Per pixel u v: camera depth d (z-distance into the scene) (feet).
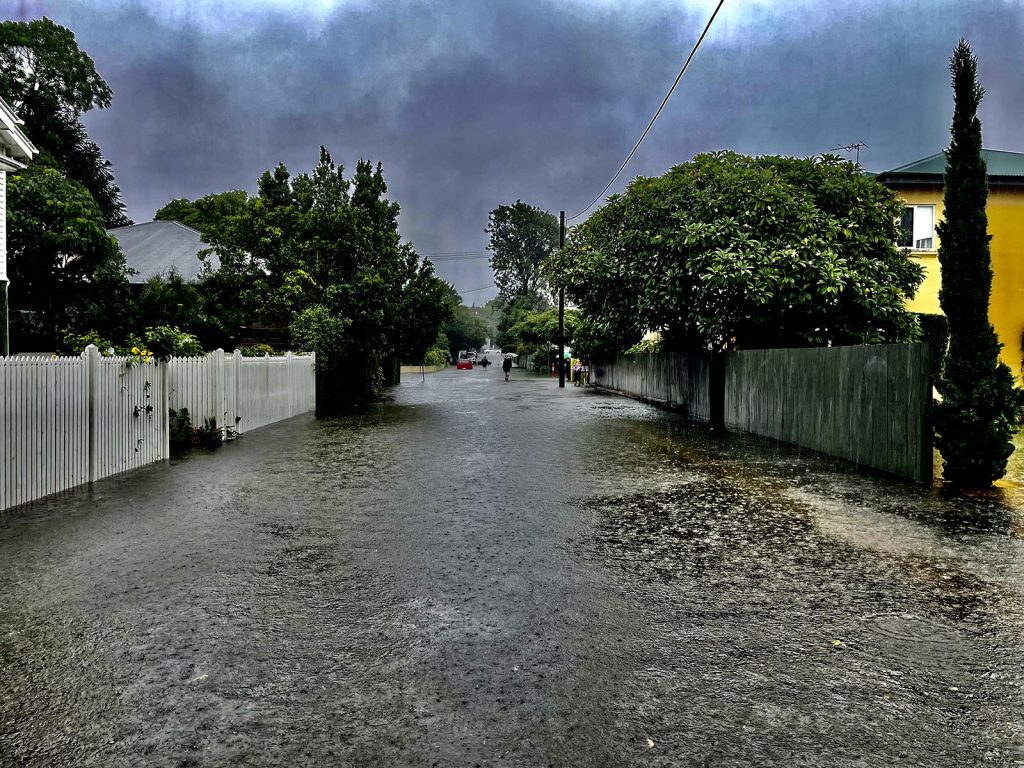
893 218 50.14
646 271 55.52
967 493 25.89
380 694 10.72
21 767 8.83
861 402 32.78
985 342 26.99
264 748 9.27
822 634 13.05
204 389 41.88
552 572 16.65
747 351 47.78
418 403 76.07
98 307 62.13
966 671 11.55
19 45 91.71
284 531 20.31
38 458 24.79
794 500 24.80
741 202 48.01
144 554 17.95
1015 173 58.75
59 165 87.66
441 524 21.24
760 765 8.90
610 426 51.21
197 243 102.27
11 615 13.82
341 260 82.43
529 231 306.35
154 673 11.39
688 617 13.87
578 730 9.73
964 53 26.61
